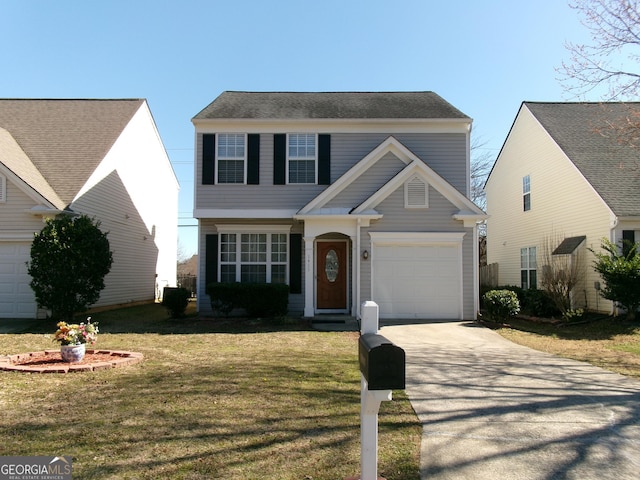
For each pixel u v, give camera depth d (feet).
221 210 47.70
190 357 27.20
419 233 44.29
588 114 60.29
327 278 48.44
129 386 20.31
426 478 12.14
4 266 44.60
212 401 18.19
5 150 47.26
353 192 45.88
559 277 45.57
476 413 17.54
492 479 12.15
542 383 22.35
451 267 44.62
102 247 42.63
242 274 48.93
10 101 62.23
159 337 35.22
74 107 62.75
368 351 9.52
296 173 48.34
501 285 72.33
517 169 67.51
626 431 15.75
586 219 49.93
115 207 57.26
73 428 15.12
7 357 25.34
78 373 22.68
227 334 36.86
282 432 14.93
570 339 36.63
